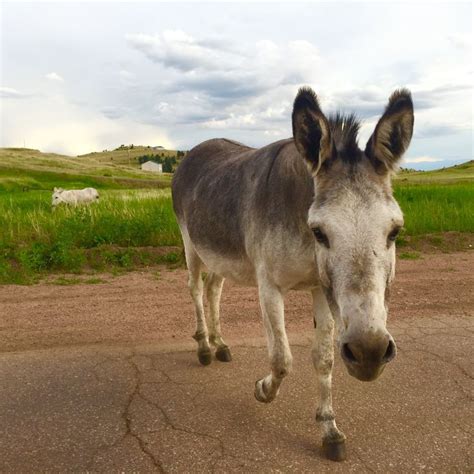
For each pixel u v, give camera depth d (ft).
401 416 6.70
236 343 9.49
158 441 6.07
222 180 7.57
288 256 5.72
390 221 4.58
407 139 4.95
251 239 6.38
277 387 6.38
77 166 176.76
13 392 7.34
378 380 7.75
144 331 10.16
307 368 8.26
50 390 7.42
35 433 6.25
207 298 9.12
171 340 9.68
